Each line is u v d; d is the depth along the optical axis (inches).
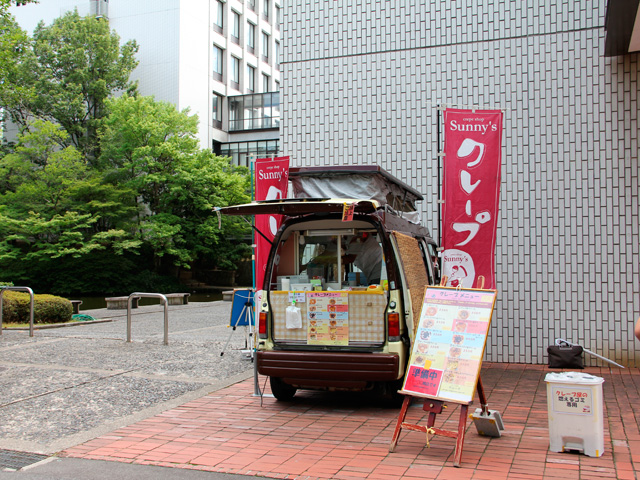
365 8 385.1
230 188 1355.8
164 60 1528.1
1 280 1221.7
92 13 1592.0
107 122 1283.2
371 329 237.5
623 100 331.0
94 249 1250.0
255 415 236.5
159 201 1338.6
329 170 291.0
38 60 1408.7
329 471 170.6
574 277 335.6
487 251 297.4
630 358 324.5
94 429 217.3
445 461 178.1
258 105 1731.1
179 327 549.0
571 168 339.0
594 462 174.7
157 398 263.7
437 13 369.1
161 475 169.3
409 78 374.0
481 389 201.6
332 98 389.1
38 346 408.5
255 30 1899.6
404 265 245.8
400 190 322.7
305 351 240.8
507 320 345.7
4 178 1222.9
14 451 193.6
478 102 358.6
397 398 246.4
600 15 335.6
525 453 184.4
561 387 184.9
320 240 265.7
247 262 1632.6
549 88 344.5
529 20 349.4
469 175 299.3
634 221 327.0
